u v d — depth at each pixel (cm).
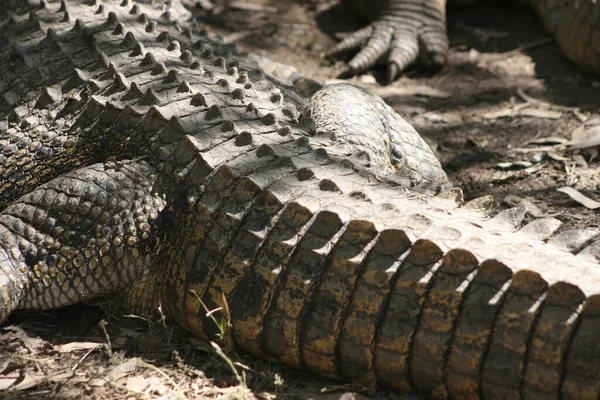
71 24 1228
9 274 886
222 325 809
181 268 850
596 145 1384
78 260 897
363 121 1067
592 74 1725
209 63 1150
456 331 683
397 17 1842
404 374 720
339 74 1798
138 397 780
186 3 2158
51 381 802
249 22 2072
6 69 1162
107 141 995
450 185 967
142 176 916
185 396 782
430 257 713
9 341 880
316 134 974
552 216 1178
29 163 1047
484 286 683
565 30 1752
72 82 1087
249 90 1065
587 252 709
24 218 909
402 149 1137
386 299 718
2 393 778
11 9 1384
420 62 1812
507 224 775
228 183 851
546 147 1421
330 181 818
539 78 1733
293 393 776
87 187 906
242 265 798
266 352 799
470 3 2045
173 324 893
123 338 889
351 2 2167
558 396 646
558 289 655
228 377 810
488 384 673
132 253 896
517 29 1966
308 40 1977
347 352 736
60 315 939
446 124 1558
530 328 656
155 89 1020
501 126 1532
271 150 884
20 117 1080
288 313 762
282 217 798
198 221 852
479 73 1781
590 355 632
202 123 949
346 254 746
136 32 1209
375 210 779
